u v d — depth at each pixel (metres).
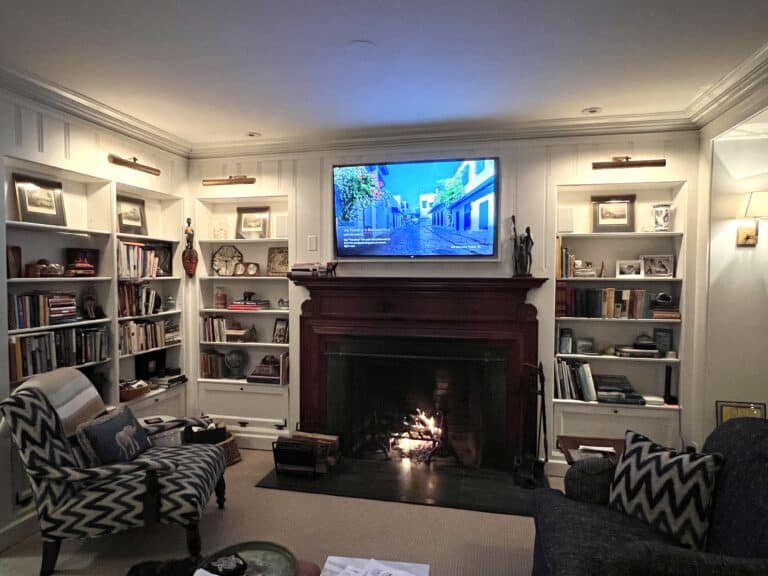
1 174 2.56
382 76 2.63
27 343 2.77
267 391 4.02
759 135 3.04
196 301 4.14
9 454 2.57
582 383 3.51
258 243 4.27
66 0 1.86
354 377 3.81
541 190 3.50
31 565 2.40
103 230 3.31
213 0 1.87
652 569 1.33
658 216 3.48
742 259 3.14
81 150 3.06
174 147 3.87
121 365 3.72
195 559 2.18
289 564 1.69
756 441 1.80
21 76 2.55
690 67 2.50
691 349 3.37
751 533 1.58
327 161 3.85
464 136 3.56
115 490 2.28
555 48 2.30
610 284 3.71
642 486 2.01
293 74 2.60
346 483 3.35
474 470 3.57
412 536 2.68
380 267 3.79
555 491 2.30
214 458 2.76
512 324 3.53
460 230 3.57
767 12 1.97
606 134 3.42
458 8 1.95
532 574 2.27
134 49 2.31
